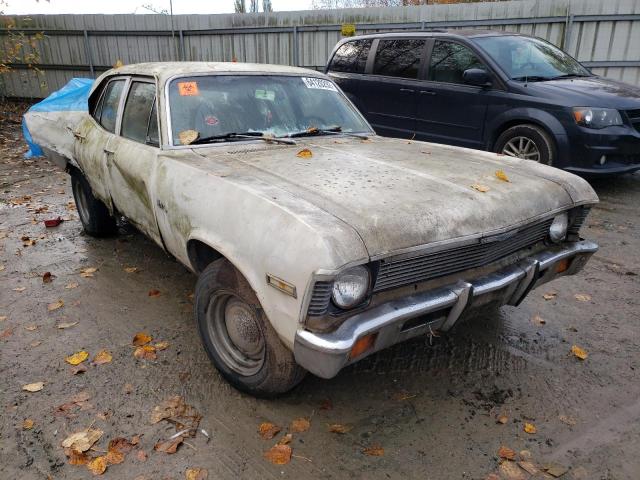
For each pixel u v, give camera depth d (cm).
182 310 384
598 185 720
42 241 528
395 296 240
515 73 670
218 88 369
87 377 304
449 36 716
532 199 286
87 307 389
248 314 269
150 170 332
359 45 827
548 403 283
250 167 299
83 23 1476
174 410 274
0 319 371
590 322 369
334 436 257
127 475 234
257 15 1335
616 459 243
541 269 290
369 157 332
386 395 289
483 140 686
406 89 748
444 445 252
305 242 214
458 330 357
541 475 234
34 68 1435
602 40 1062
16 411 275
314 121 397
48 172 839
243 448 249
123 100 401
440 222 242
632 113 623
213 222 265
